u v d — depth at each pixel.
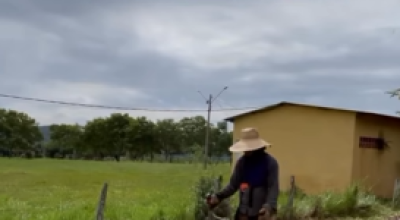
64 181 24.55
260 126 19.19
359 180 16.09
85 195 16.80
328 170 17.09
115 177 28.73
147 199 14.30
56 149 96.38
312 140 17.62
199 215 9.83
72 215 9.96
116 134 96.00
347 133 16.77
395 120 18.84
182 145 94.56
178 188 19.70
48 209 11.84
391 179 18.77
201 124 93.75
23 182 23.41
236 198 10.37
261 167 4.87
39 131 94.69
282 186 18.11
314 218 11.74
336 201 12.64
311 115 17.73
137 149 96.06
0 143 86.31
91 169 41.19
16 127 89.19
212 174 10.46
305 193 17.09
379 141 18.02
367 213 12.80
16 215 10.62
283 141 18.42
